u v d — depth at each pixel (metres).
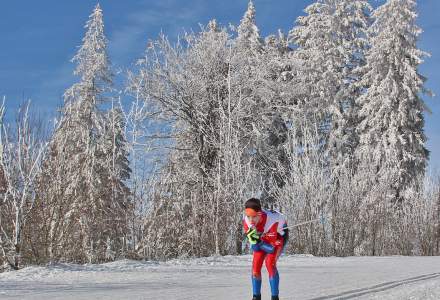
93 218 15.38
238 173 21.66
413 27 34.44
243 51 28.64
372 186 26.23
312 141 25.48
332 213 23.44
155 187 18.84
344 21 38.06
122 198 17.62
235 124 26.66
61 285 9.08
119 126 20.38
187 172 25.59
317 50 36.59
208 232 19.52
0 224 12.63
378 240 25.39
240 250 20.31
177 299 7.31
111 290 8.41
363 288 8.74
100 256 16.14
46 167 13.67
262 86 28.88
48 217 13.37
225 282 9.80
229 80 26.31
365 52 37.62
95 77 29.94
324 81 35.66
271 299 7.15
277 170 28.62
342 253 23.31
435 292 7.87
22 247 12.94
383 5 35.19
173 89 26.98
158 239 18.50
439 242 28.66
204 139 26.25
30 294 7.89
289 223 23.16
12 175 12.96
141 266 12.98
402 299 7.18
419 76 34.66
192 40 28.17
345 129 36.69
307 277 10.94
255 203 6.86
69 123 14.66
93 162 16.08
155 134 25.92
